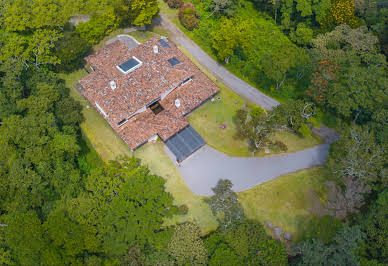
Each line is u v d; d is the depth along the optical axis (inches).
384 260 2208.4
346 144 2486.5
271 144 2778.1
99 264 2194.9
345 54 3117.6
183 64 3024.1
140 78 2888.8
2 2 3191.4
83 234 2237.9
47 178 2500.0
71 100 2886.3
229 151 2829.7
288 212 2593.5
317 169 2760.8
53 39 3029.0
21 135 2529.5
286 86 3152.1
